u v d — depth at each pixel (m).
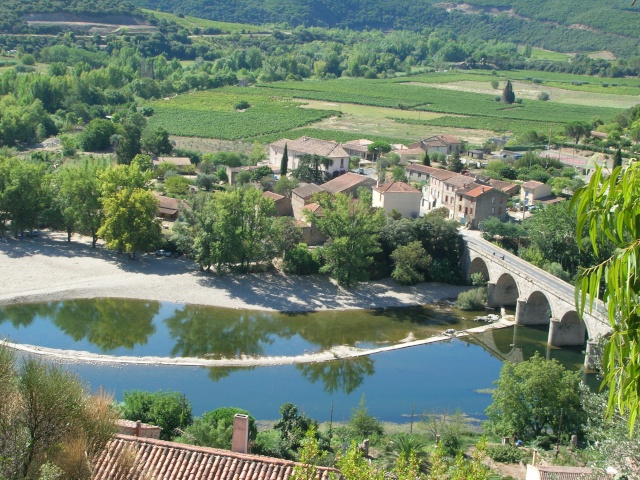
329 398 99.12
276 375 106.38
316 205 159.38
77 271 139.25
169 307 129.12
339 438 81.31
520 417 80.38
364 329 125.88
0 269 137.00
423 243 150.75
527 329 128.38
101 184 149.00
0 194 149.38
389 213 164.75
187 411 76.44
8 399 29.34
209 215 142.00
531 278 126.81
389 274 149.12
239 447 51.69
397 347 119.12
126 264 144.38
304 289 139.75
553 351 118.88
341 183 181.38
